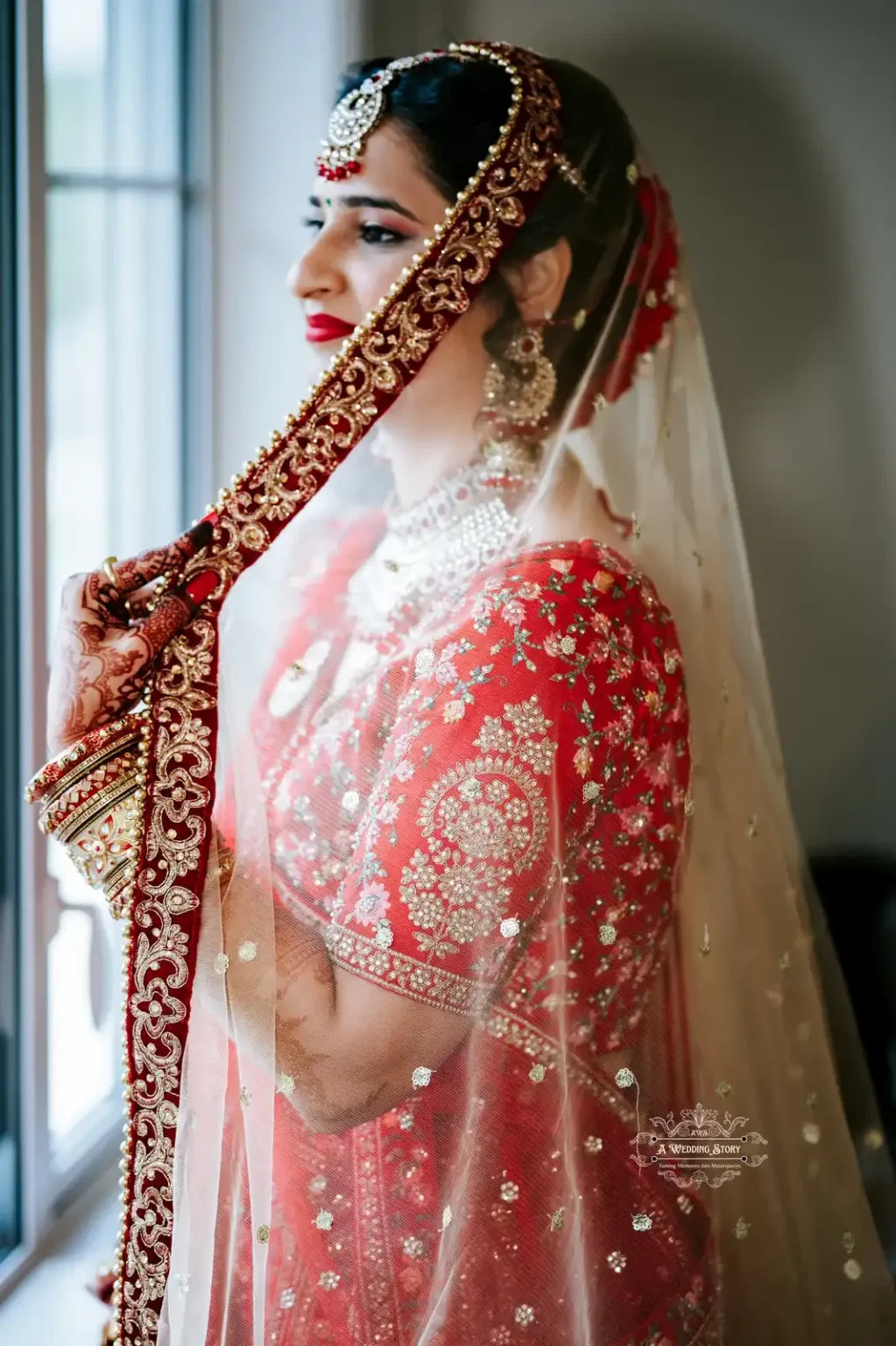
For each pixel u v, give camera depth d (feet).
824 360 6.18
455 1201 2.66
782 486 6.26
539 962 2.69
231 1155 2.60
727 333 6.19
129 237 5.34
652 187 3.38
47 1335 3.72
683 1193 3.02
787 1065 3.44
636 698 2.83
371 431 3.11
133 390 5.51
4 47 3.83
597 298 3.17
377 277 3.09
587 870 2.78
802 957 3.52
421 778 2.56
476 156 3.03
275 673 3.03
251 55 5.53
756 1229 3.16
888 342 6.15
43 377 3.97
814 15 5.99
